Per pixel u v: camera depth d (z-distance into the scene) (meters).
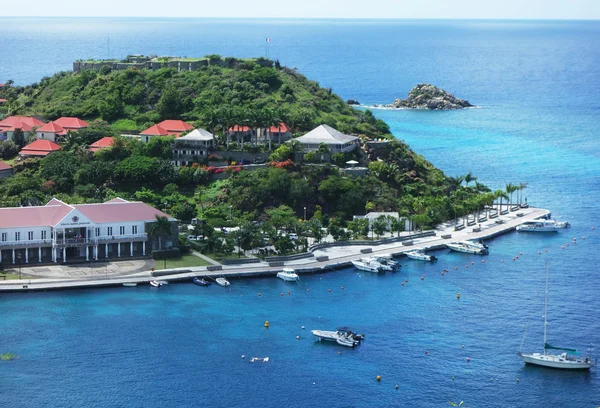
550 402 199.38
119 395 199.38
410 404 197.75
